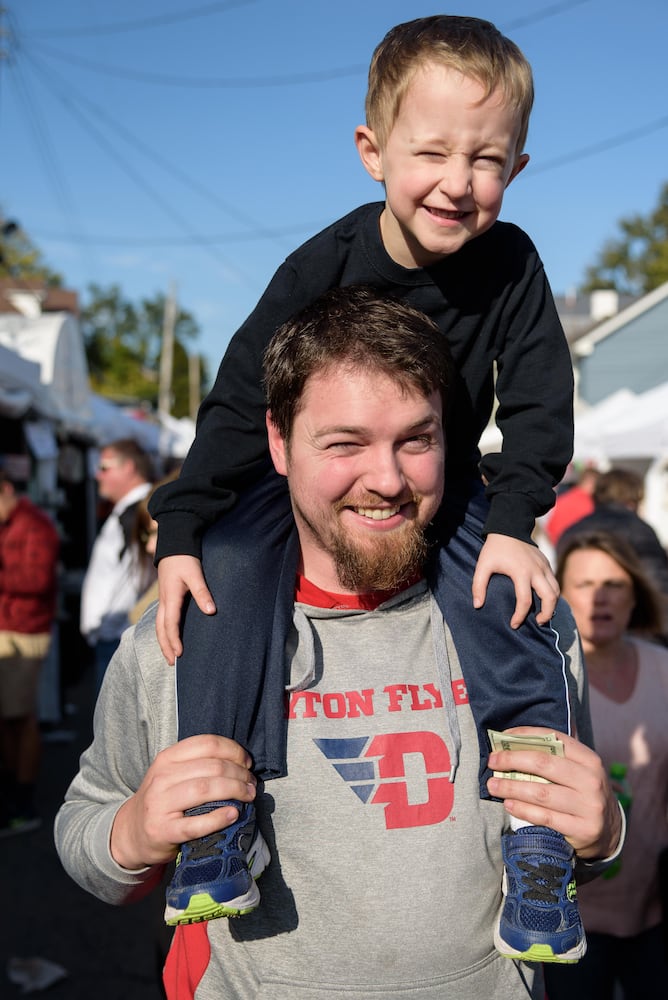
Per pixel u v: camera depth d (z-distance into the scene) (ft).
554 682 5.31
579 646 5.93
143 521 15.70
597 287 166.40
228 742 4.99
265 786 5.15
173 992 5.43
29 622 19.33
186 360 230.27
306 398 5.11
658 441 38.65
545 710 5.27
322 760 5.15
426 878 5.05
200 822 4.72
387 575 5.16
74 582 33.73
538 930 4.91
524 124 5.69
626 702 9.95
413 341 5.08
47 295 63.36
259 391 5.90
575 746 5.13
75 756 25.36
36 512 19.52
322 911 5.04
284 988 5.02
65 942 15.19
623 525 14.93
